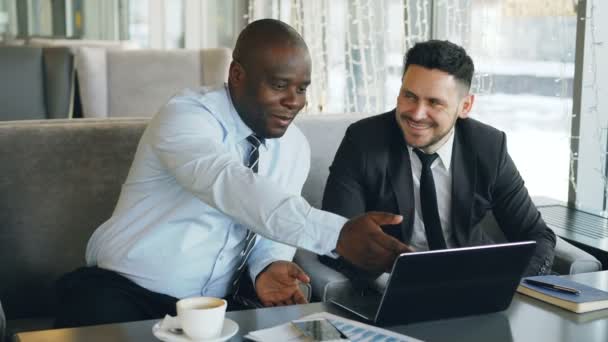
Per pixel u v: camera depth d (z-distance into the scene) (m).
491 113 2.91
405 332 1.32
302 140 1.87
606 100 2.56
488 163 2.01
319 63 4.12
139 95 3.61
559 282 1.57
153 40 5.68
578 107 2.57
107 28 5.58
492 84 2.89
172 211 1.67
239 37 1.65
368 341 1.22
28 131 1.97
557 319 1.40
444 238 1.99
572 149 2.61
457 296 1.38
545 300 1.50
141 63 3.61
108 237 1.70
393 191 1.97
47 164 1.98
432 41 1.89
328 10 4.03
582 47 2.53
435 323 1.37
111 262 1.68
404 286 1.31
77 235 2.00
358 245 1.32
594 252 2.08
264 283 1.70
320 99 4.10
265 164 1.78
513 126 2.86
